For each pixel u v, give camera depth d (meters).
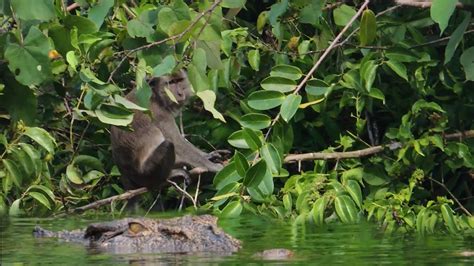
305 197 12.06
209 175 14.57
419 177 12.41
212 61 9.80
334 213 12.36
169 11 9.93
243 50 14.22
